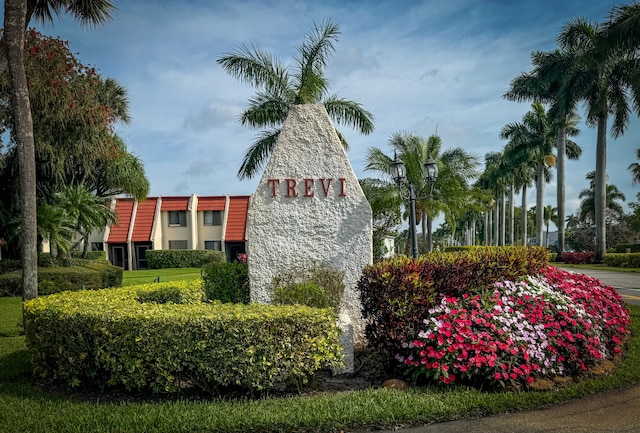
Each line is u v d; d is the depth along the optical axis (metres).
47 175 23.62
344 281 7.46
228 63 13.94
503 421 4.23
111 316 5.03
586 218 54.50
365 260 7.49
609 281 18.78
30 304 6.19
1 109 17.33
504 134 39.62
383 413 4.21
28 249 8.47
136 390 5.21
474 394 4.67
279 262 7.55
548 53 30.27
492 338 5.11
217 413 4.29
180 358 4.83
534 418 4.29
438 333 5.10
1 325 9.61
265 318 4.82
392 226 19.53
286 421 4.08
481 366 4.89
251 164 15.02
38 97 17.31
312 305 6.22
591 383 5.09
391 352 5.51
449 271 5.88
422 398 4.55
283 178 7.68
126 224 39.28
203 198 40.59
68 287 17.14
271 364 4.79
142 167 30.14
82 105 19.36
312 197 7.64
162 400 4.90
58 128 19.41
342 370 5.75
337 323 5.93
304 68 12.66
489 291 6.07
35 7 11.80
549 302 5.98
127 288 8.38
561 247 35.16
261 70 14.07
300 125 7.81
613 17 19.17
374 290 5.55
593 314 6.41
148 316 4.93
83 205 24.19
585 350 5.53
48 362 5.71
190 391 5.09
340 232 7.56
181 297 8.61
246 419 4.12
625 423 4.16
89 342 5.21
